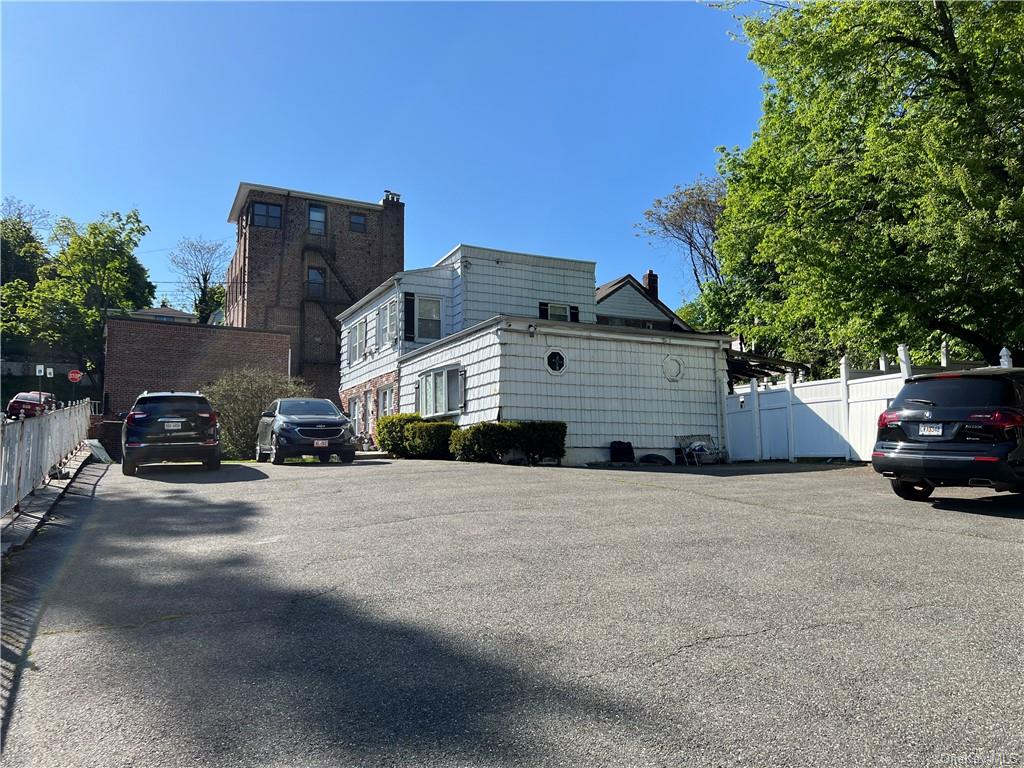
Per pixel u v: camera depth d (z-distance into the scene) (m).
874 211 16.75
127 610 4.66
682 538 6.51
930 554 5.73
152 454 13.30
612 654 3.69
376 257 42.81
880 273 15.31
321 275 41.12
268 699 3.25
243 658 3.77
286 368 34.28
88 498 9.79
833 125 17.02
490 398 17.34
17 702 3.26
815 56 15.56
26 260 56.00
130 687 3.41
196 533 7.17
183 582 5.32
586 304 26.17
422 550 6.18
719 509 8.20
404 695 3.26
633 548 6.12
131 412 13.52
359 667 3.61
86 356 51.47
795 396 17.28
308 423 15.98
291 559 5.96
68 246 49.09
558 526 7.18
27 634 4.20
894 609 4.32
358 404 27.91
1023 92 13.29
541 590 4.89
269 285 39.59
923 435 8.32
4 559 6.08
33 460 9.39
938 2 14.70
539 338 17.62
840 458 15.84
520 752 2.72
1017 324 14.06
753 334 23.83
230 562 5.91
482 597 4.76
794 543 6.22
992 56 13.99
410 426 19.16
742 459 19.14
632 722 2.94
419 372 21.73
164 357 32.09
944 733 2.80
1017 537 6.36
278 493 10.06
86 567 5.82
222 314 57.50
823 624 4.08
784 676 3.36
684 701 3.12
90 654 3.87
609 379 18.47
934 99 15.13
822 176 16.98
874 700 3.10
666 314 34.28
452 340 19.45
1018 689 3.18
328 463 16.38
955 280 14.59
